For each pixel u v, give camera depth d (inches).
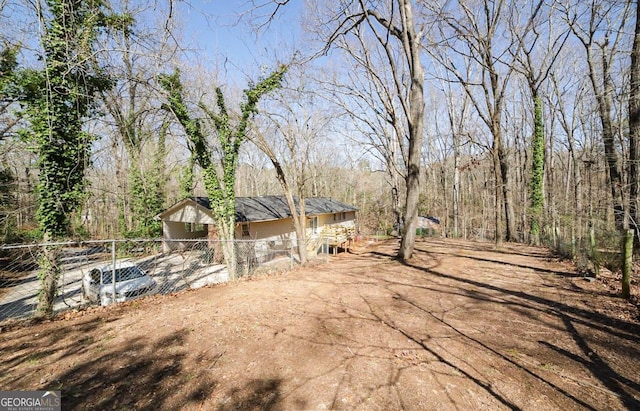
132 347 147.8
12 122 359.9
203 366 130.5
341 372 125.7
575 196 726.5
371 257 461.7
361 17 418.0
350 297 233.5
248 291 253.3
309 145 552.4
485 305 209.0
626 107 411.5
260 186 1595.7
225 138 422.9
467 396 109.5
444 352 142.9
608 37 458.3
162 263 505.0
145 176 668.1
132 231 635.5
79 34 271.9
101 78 307.1
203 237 772.0
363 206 1572.3
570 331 162.2
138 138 461.1
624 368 126.3
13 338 157.8
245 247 513.3
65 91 258.5
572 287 238.7
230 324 177.0
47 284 229.1
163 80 356.2
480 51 496.4
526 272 300.2
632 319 171.8
